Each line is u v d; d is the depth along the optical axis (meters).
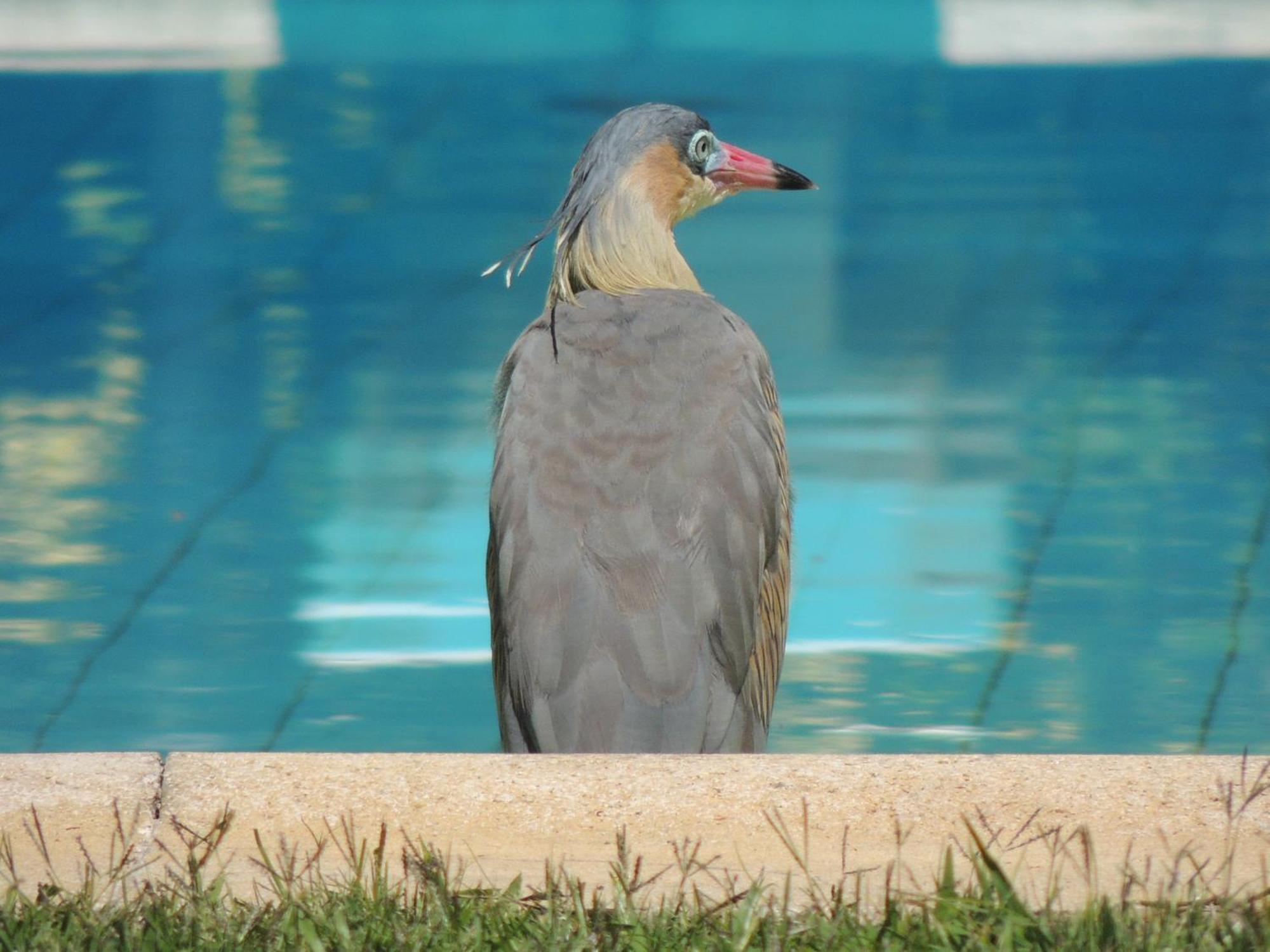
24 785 6.27
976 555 13.56
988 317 19.31
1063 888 5.66
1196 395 16.88
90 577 13.29
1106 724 11.01
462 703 11.57
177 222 22.97
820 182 25.00
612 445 7.44
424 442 15.93
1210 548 13.63
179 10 32.72
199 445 15.85
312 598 13.04
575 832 6.01
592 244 8.80
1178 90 29.97
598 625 7.00
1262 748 10.70
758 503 7.47
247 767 6.34
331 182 24.81
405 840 5.97
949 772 6.26
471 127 27.72
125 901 5.48
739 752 7.11
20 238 22.28
